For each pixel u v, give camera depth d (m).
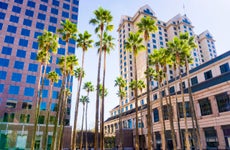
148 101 24.20
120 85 57.91
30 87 49.78
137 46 31.12
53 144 24.20
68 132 48.81
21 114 46.31
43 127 46.88
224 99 31.84
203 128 34.69
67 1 66.25
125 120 65.44
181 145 35.50
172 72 86.38
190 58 33.91
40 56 33.84
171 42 31.80
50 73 45.19
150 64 39.94
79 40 32.62
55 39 31.66
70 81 57.03
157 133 44.03
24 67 50.69
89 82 60.44
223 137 30.61
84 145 62.03
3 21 51.88
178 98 39.28
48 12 60.31
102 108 25.45
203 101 35.91
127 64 91.25
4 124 43.12
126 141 54.91
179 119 37.78
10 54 49.97
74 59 36.47
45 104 50.22
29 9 57.16
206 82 40.19
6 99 45.94
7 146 41.66
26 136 44.25
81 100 63.09
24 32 53.84
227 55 38.88
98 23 30.06
